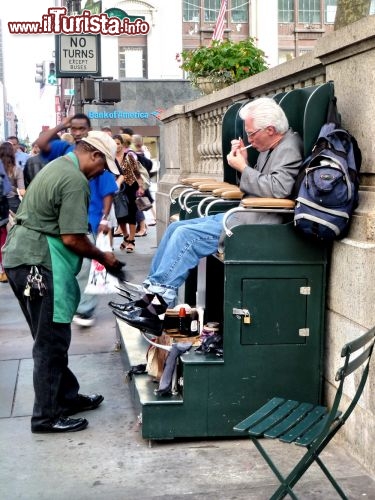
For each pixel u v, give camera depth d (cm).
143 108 2523
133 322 417
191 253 438
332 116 400
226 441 418
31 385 523
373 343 311
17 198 1077
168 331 438
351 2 557
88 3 1545
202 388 411
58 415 437
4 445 416
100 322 705
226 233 404
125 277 439
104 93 1315
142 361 480
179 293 556
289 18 3061
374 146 380
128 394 498
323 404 425
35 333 426
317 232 390
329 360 418
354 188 385
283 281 413
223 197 482
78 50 1315
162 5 3000
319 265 414
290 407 341
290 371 418
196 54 902
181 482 366
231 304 410
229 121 577
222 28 1327
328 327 419
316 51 432
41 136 635
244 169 431
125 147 1159
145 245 1262
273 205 410
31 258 411
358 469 377
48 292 414
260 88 618
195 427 412
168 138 1067
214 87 902
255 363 414
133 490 358
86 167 418
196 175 920
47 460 395
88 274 673
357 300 381
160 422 409
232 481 366
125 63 3028
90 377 535
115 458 396
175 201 655
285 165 423
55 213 410
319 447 311
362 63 388
